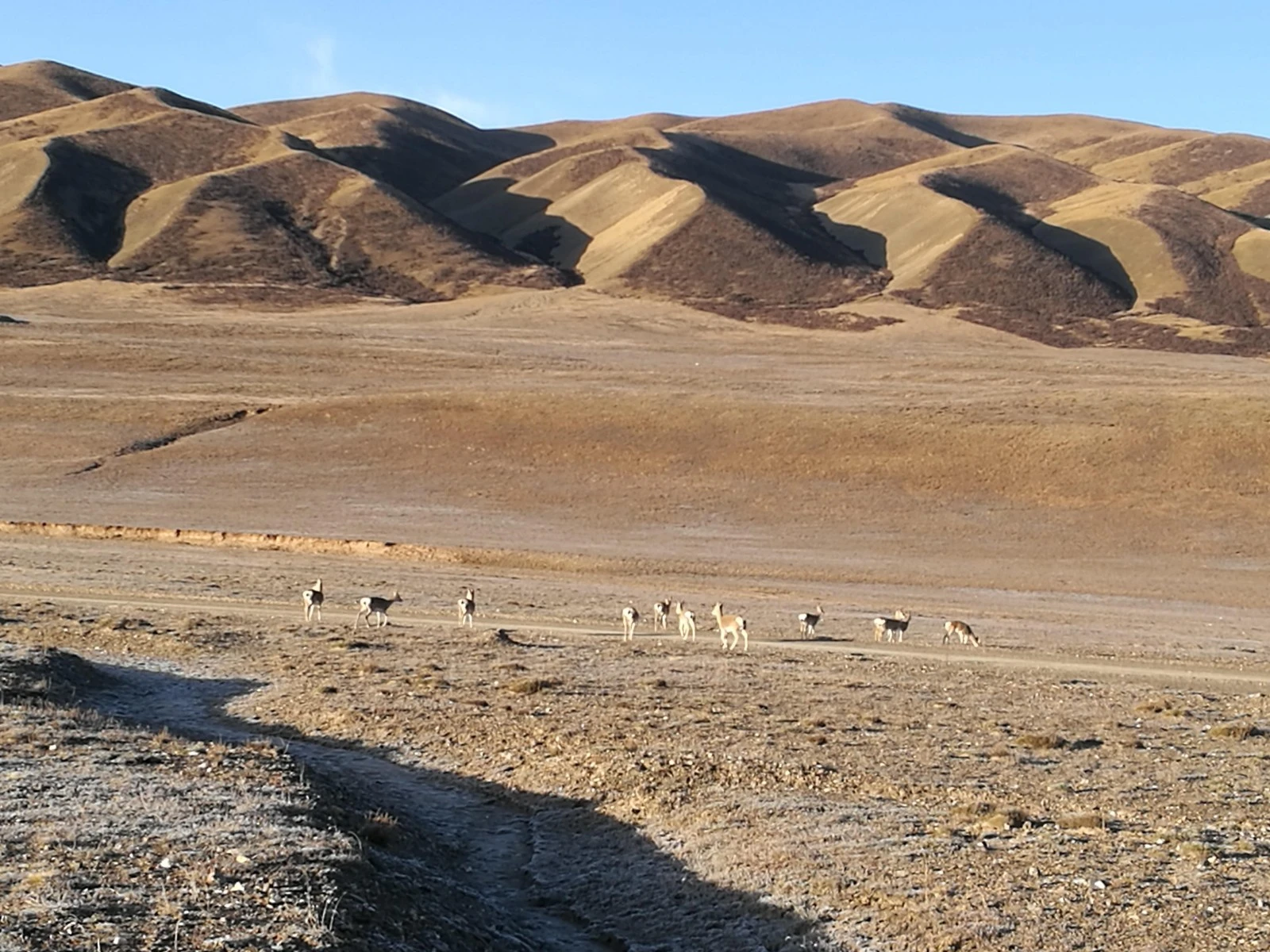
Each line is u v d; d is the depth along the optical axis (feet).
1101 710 83.66
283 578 148.36
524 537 190.60
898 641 118.32
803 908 44.75
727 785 59.41
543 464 234.58
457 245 654.94
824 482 222.69
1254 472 216.54
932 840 50.83
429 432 252.83
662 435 246.68
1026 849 49.83
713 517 206.39
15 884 35.78
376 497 216.54
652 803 57.11
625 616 113.80
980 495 214.48
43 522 189.47
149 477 226.99
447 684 84.07
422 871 45.11
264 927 33.91
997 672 101.30
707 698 81.66
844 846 50.01
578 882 50.01
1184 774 63.67
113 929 32.86
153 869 37.93
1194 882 45.85
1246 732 74.38
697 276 622.95
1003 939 40.98
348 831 46.80
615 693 82.38
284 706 77.66
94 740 57.16
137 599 128.47
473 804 60.34
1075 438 232.32
